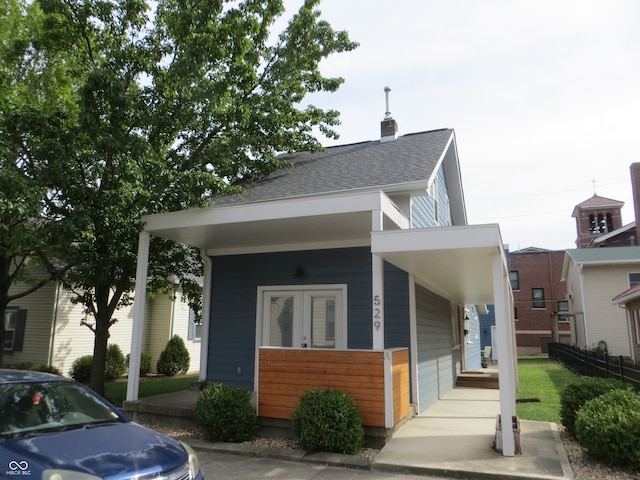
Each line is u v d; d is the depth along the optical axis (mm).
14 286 15633
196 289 12969
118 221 9047
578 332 28625
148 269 11672
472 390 13453
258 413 7215
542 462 5691
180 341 17734
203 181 9398
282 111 12383
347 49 12609
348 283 9586
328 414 6242
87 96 8812
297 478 5379
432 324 11148
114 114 9258
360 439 6301
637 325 18578
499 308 6418
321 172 11461
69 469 3219
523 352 36875
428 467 5523
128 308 17516
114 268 10359
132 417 8250
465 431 7305
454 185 16469
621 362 13039
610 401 6039
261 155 12539
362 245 9617
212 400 6977
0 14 11328
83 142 9125
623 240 34219
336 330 9578
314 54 12633
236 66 10633
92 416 4355
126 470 3342
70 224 8305
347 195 7375
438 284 10805
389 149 12523
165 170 9578
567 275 32812
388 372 6602
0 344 11039
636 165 32781
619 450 5406
